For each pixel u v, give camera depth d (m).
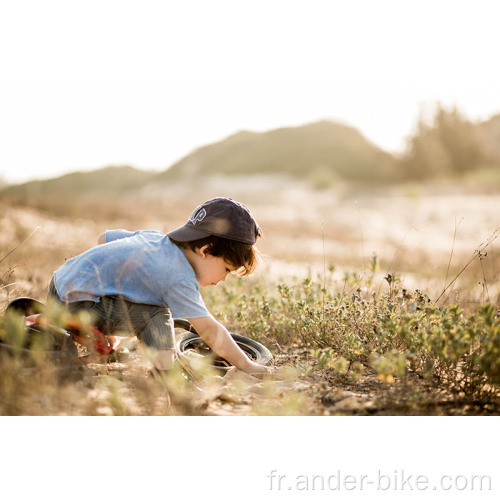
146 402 2.32
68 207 14.91
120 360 3.12
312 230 16.83
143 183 88.38
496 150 60.66
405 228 18.28
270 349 3.65
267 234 14.50
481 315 2.52
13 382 2.21
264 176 75.06
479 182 40.44
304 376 3.04
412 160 52.03
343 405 2.52
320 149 80.75
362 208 27.42
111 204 19.02
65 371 2.38
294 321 3.70
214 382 2.51
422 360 2.88
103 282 2.72
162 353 2.62
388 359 2.43
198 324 2.73
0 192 13.44
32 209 13.47
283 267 7.63
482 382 2.57
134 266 2.72
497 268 7.41
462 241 13.97
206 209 2.84
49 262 5.61
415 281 6.40
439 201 28.42
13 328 2.09
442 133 53.06
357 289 3.90
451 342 2.49
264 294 4.35
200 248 2.79
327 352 2.72
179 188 71.12
